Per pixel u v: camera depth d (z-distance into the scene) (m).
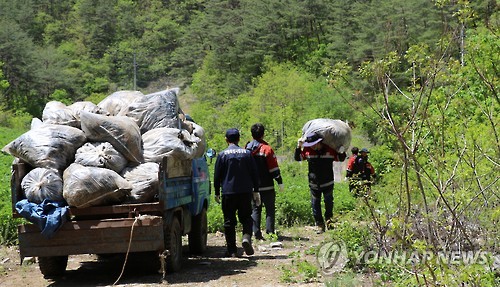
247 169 9.44
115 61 120.44
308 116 41.88
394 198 7.66
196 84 78.06
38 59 96.19
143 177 7.76
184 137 8.45
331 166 12.06
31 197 7.66
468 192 6.12
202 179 10.15
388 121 5.83
